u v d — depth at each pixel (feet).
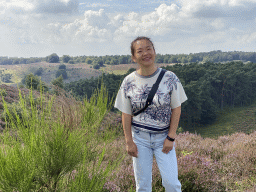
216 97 331.36
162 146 5.93
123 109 6.08
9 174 3.97
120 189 7.98
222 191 8.98
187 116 250.98
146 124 5.89
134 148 6.02
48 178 4.69
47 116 5.01
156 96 5.68
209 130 239.91
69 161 4.86
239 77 327.26
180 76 328.08
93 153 5.51
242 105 328.90
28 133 4.49
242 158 11.69
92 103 5.66
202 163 10.57
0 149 4.13
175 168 5.84
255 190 8.49
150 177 6.21
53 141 4.72
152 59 5.72
